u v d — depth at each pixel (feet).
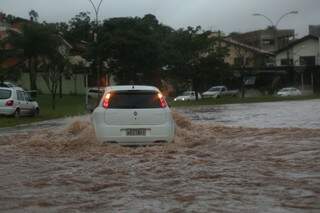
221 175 29.25
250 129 56.90
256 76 288.30
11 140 51.31
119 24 210.38
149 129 43.19
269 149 40.45
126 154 38.65
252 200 23.35
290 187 25.86
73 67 213.87
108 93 44.14
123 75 215.51
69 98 218.18
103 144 42.93
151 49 209.15
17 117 98.22
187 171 30.66
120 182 27.76
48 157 38.01
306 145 42.22
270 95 255.50
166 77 229.66
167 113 43.93
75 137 46.96
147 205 22.74
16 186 27.17
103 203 23.26
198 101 194.29
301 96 228.02
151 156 37.24
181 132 50.39
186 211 21.65
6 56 202.28
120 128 42.91
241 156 36.99
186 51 223.30
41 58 199.41
